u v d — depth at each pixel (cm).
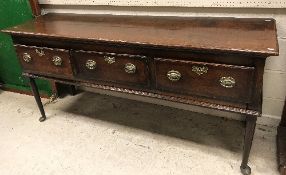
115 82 154
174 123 198
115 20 175
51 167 169
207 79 129
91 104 230
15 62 239
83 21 178
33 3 205
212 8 165
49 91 242
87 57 153
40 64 172
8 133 202
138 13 186
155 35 141
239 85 124
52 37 154
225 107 132
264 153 164
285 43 159
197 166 161
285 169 144
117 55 143
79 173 163
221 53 119
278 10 153
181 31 144
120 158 171
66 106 229
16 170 169
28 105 237
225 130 187
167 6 175
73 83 169
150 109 216
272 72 170
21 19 215
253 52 112
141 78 144
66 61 161
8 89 263
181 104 211
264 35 130
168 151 173
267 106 182
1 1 213
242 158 153
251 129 136
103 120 208
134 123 202
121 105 225
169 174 157
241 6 155
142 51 136
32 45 168
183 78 134
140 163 166
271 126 185
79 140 189
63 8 208
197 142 178
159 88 143
